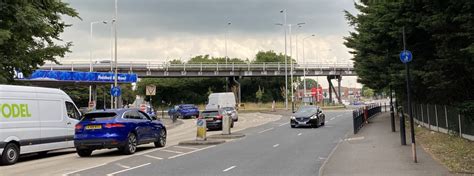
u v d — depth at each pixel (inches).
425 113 1021.2
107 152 770.2
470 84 668.7
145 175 493.0
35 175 513.3
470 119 653.9
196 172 506.0
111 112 716.7
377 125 1221.7
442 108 834.8
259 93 4050.2
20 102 677.3
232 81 3580.2
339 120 1619.1
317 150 712.4
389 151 632.4
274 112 2623.0
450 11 575.5
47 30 797.2
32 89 709.9
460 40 592.1
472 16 534.9
